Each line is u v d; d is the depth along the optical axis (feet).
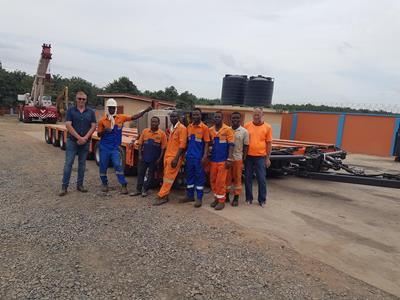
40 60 78.48
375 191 26.50
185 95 159.94
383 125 59.36
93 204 18.02
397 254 13.51
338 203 21.77
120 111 74.23
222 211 18.06
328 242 14.38
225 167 18.01
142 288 9.91
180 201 19.20
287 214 18.28
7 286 9.61
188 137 18.70
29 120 88.12
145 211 17.25
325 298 9.88
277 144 30.35
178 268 11.26
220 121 18.07
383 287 10.71
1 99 146.72
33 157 32.99
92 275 10.51
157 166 21.09
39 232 13.70
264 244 13.66
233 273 11.11
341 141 65.00
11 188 20.35
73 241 12.99
